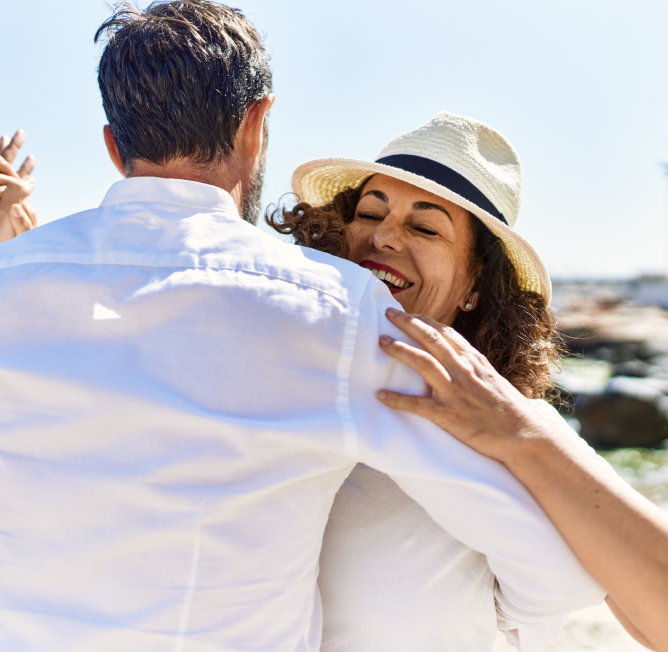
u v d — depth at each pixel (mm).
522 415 1114
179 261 1055
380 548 1304
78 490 995
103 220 1131
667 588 1041
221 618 987
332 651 1310
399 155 1779
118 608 977
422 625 1284
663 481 9109
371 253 1810
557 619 1274
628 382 12969
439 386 1101
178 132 1145
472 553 1307
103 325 1032
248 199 1288
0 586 1029
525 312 1818
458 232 1773
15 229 2000
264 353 1015
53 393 1018
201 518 973
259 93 1248
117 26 1190
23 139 2029
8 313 1071
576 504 1074
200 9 1199
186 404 987
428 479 1066
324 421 1023
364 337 1077
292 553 1051
